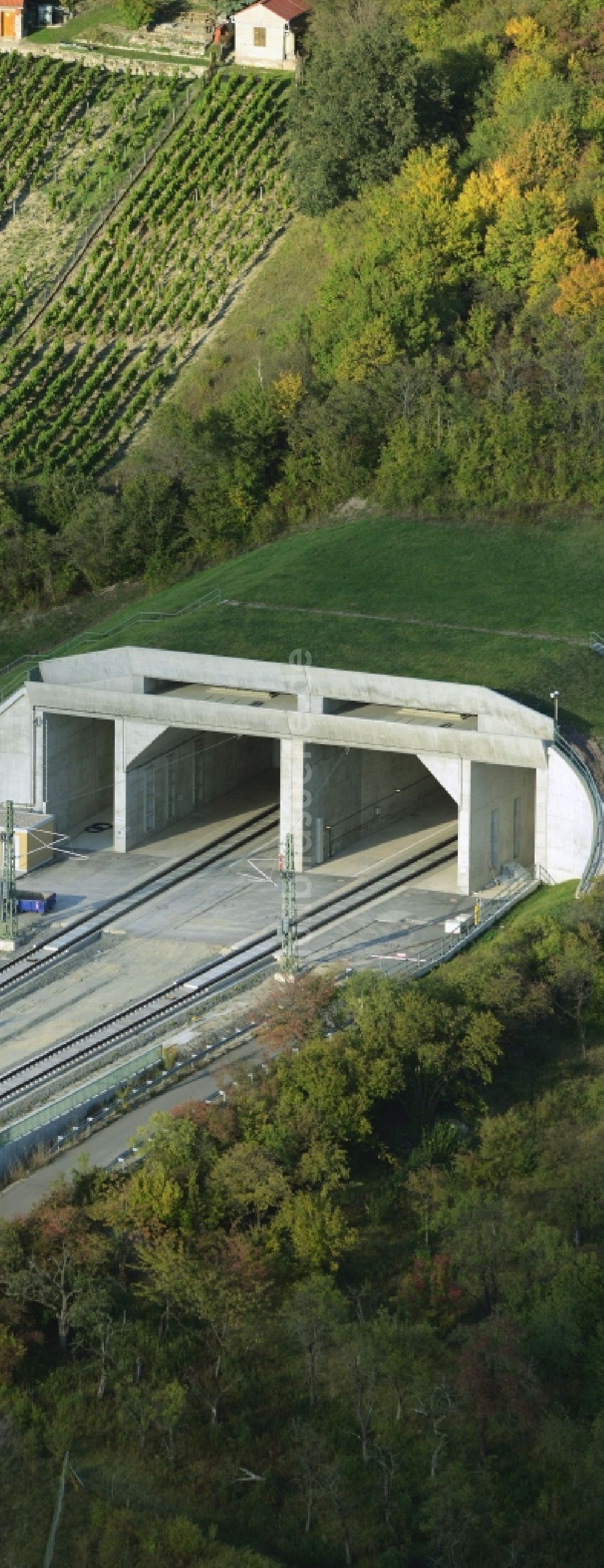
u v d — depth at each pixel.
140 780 130.75
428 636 133.38
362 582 143.88
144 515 157.25
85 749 135.00
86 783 135.62
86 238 190.50
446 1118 94.81
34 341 180.12
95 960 113.88
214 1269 80.81
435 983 98.50
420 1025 93.81
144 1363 79.25
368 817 133.25
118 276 185.75
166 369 175.12
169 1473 74.38
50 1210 82.88
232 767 142.88
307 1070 91.38
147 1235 82.62
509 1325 78.88
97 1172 86.75
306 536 155.88
